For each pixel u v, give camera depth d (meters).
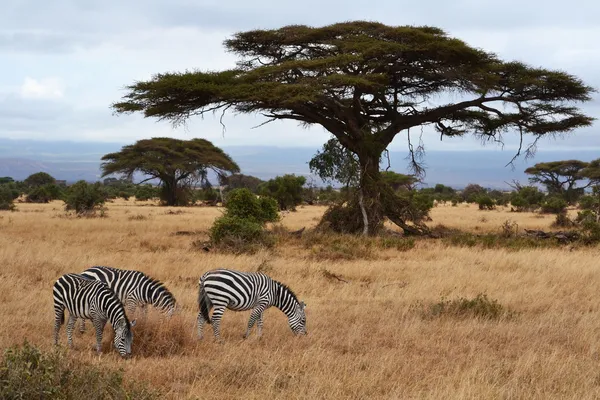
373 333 9.99
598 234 25.09
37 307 10.91
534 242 24.48
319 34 29.31
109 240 23.33
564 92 29.58
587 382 7.41
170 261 17.36
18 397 5.43
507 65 28.89
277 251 20.48
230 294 9.20
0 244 19.38
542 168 84.19
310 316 10.97
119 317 8.18
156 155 69.69
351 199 29.09
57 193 78.38
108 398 5.97
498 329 10.19
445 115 32.28
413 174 33.69
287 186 55.97
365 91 28.25
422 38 27.16
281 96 26.06
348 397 6.89
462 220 42.22
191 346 8.84
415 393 7.04
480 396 6.90
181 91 27.34
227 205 27.27
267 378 7.38
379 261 18.72
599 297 13.36
